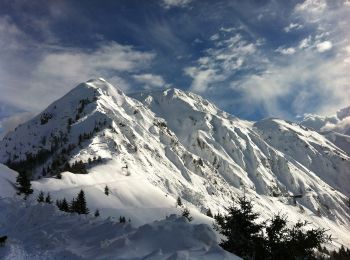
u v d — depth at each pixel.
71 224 33.00
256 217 29.67
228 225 29.52
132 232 28.08
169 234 25.94
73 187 155.50
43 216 37.41
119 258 22.66
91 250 25.38
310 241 28.72
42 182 150.25
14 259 24.20
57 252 25.62
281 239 29.91
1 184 80.69
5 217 37.53
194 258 21.41
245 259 27.39
